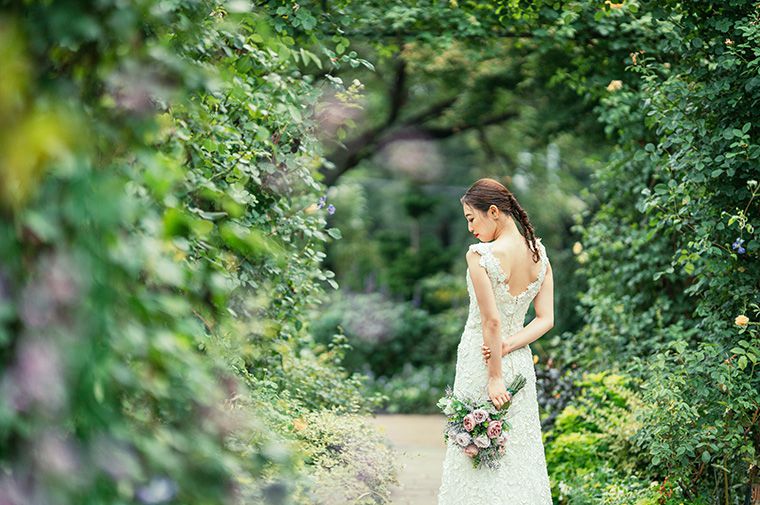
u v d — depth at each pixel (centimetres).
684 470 672
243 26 540
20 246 229
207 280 304
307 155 728
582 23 904
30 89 241
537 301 589
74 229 234
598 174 1028
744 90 693
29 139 213
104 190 234
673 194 724
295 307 680
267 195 660
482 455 560
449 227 2769
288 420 573
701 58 732
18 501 216
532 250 579
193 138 481
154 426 265
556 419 920
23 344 218
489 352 562
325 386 774
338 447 620
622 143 1013
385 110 1708
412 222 2716
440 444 1250
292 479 324
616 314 972
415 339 1970
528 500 565
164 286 299
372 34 916
